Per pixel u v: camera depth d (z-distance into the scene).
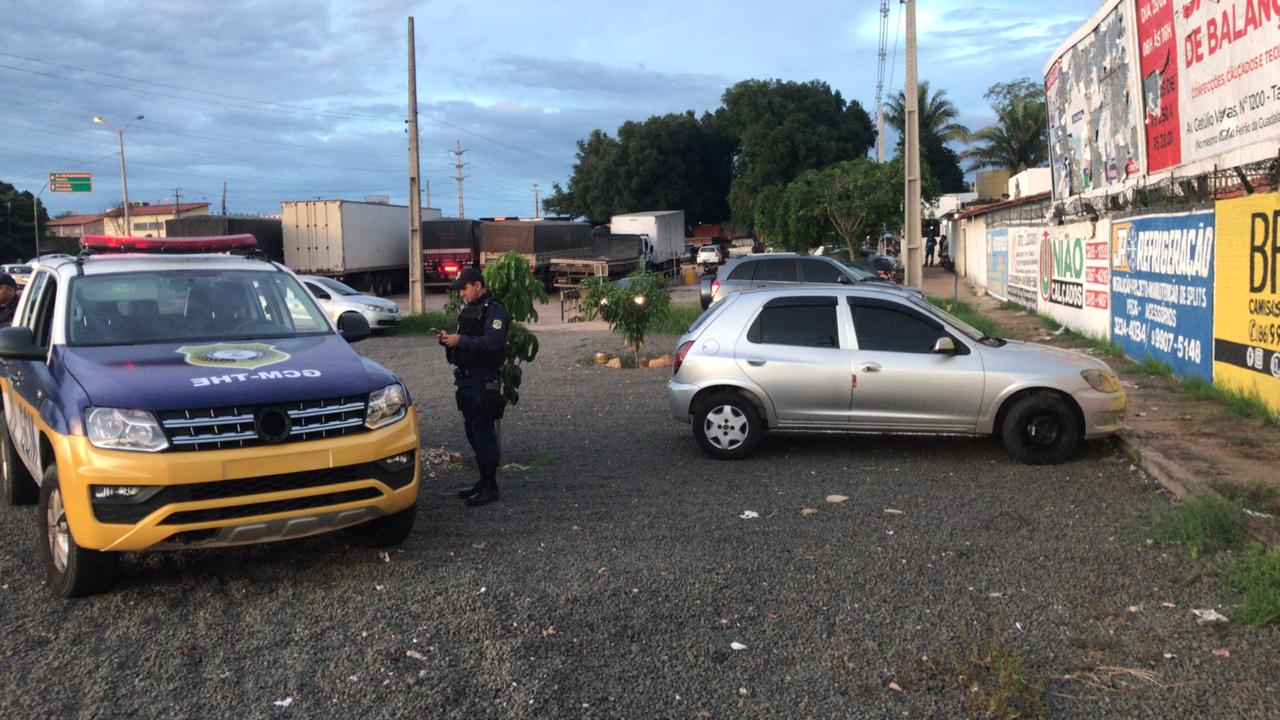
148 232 88.81
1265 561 4.85
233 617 4.73
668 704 3.81
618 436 9.48
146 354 5.40
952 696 3.84
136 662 4.23
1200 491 6.24
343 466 5.02
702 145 76.31
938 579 5.17
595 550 5.74
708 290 22.91
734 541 5.89
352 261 36.66
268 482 4.86
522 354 8.04
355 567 5.46
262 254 7.17
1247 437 8.15
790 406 8.17
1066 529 6.04
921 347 8.11
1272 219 9.19
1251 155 9.73
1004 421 7.91
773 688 3.94
